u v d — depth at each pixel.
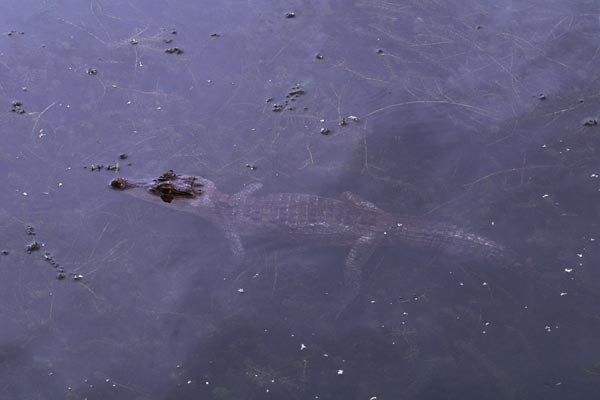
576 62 3.79
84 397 3.25
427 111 3.71
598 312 3.35
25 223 3.50
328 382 3.28
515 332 3.33
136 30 3.91
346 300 3.41
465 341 3.33
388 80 3.78
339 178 3.61
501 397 3.25
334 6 4.00
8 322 3.35
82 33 3.91
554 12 3.94
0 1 4.02
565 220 3.49
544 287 3.40
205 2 4.02
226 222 3.57
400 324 3.36
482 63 3.81
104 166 3.61
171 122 3.70
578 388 3.24
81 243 3.47
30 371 3.28
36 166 3.60
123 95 3.75
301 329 3.36
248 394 3.27
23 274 3.42
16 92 3.75
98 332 3.34
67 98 3.74
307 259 3.51
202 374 3.29
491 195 3.55
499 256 3.44
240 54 3.86
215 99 3.75
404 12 3.97
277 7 4.01
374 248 3.53
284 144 3.66
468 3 3.99
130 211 3.54
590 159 3.59
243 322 3.36
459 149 3.63
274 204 3.58
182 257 3.47
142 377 3.29
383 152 3.63
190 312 3.38
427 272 3.47
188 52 3.86
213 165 3.63
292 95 3.76
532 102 3.71
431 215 3.54
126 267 3.44
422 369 3.29
